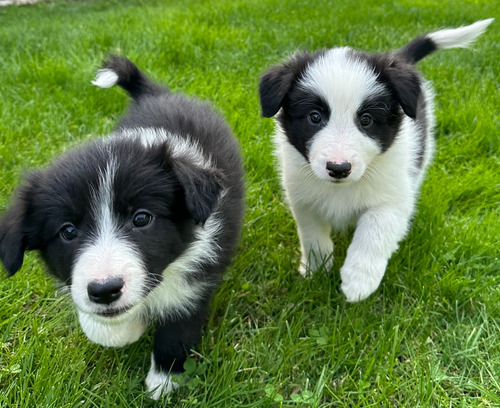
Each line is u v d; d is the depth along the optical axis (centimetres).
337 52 63
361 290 58
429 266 64
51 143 82
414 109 60
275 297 63
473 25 75
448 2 173
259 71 106
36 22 165
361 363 55
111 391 53
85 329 54
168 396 54
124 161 49
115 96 92
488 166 78
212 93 93
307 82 61
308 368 55
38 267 62
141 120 62
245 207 67
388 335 56
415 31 134
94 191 47
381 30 133
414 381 54
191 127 61
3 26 162
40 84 97
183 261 52
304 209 65
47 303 61
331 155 57
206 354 57
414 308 59
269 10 157
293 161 63
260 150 79
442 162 81
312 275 64
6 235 49
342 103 59
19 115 88
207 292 56
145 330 58
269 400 52
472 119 86
